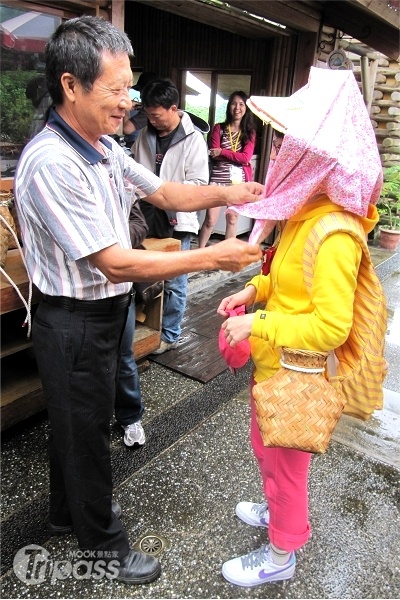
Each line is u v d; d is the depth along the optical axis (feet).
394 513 6.88
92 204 4.26
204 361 10.73
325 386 4.46
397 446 8.43
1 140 9.03
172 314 10.71
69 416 4.87
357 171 3.99
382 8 13.83
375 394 4.78
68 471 5.07
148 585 5.58
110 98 4.14
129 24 21.52
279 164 4.22
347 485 7.38
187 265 4.43
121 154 5.54
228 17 14.10
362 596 5.60
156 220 9.60
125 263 4.30
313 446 4.41
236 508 6.56
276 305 4.79
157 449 7.84
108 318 4.84
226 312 5.26
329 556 6.10
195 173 9.96
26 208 4.33
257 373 5.21
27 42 8.77
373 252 21.35
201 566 5.86
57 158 4.13
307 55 16.72
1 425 7.33
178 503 6.79
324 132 4.02
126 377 7.29
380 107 23.25
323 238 4.04
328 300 4.06
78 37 3.94
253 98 4.60
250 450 7.97
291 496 5.05
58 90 4.23
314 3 15.65
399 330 13.42
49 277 4.61
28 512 6.46
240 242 4.59
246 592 5.57
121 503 6.72
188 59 20.29
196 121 11.29
